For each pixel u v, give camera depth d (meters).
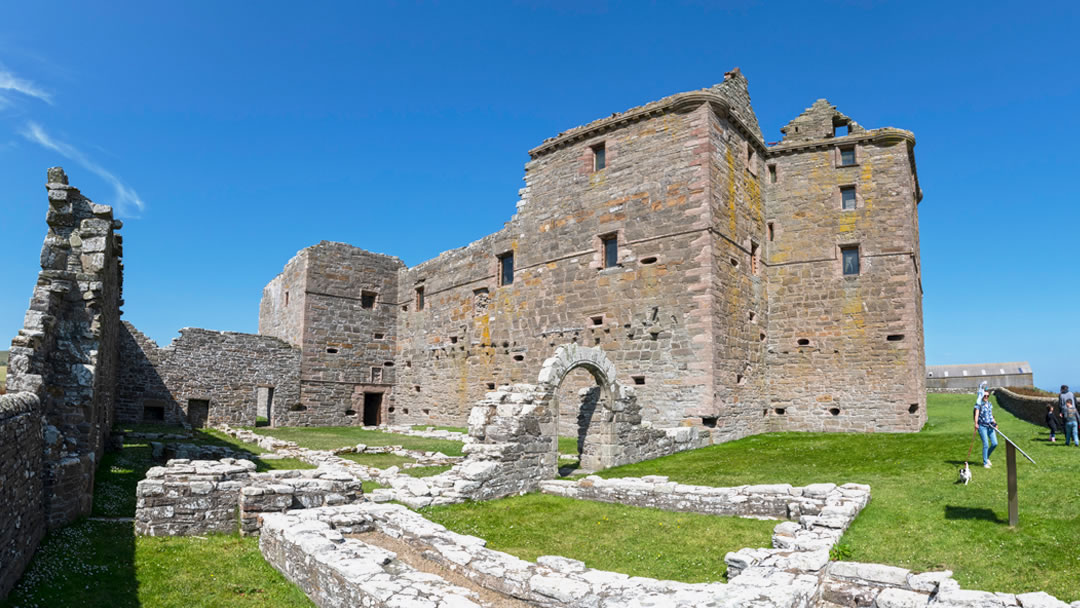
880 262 25.17
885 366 24.58
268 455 21.92
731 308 23.75
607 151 26.09
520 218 29.42
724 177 24.12
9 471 7.95
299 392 35.88
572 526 12.70
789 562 8.55
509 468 15.61
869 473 15.02
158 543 10.51
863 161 26.00
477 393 31.73
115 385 29.02
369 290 39.00
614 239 25.69
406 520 11.21
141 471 16.86
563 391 26.75
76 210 13.01
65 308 12.43
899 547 9.91
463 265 33.53
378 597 7.18
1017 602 7.40
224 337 34.12
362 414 37.88
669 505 13.78
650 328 23.67
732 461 18.34
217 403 33.59
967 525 10.52
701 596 7.51
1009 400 27.20
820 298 25.97
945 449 17.20
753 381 25.03
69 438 12.01
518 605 8.30
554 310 27.28
